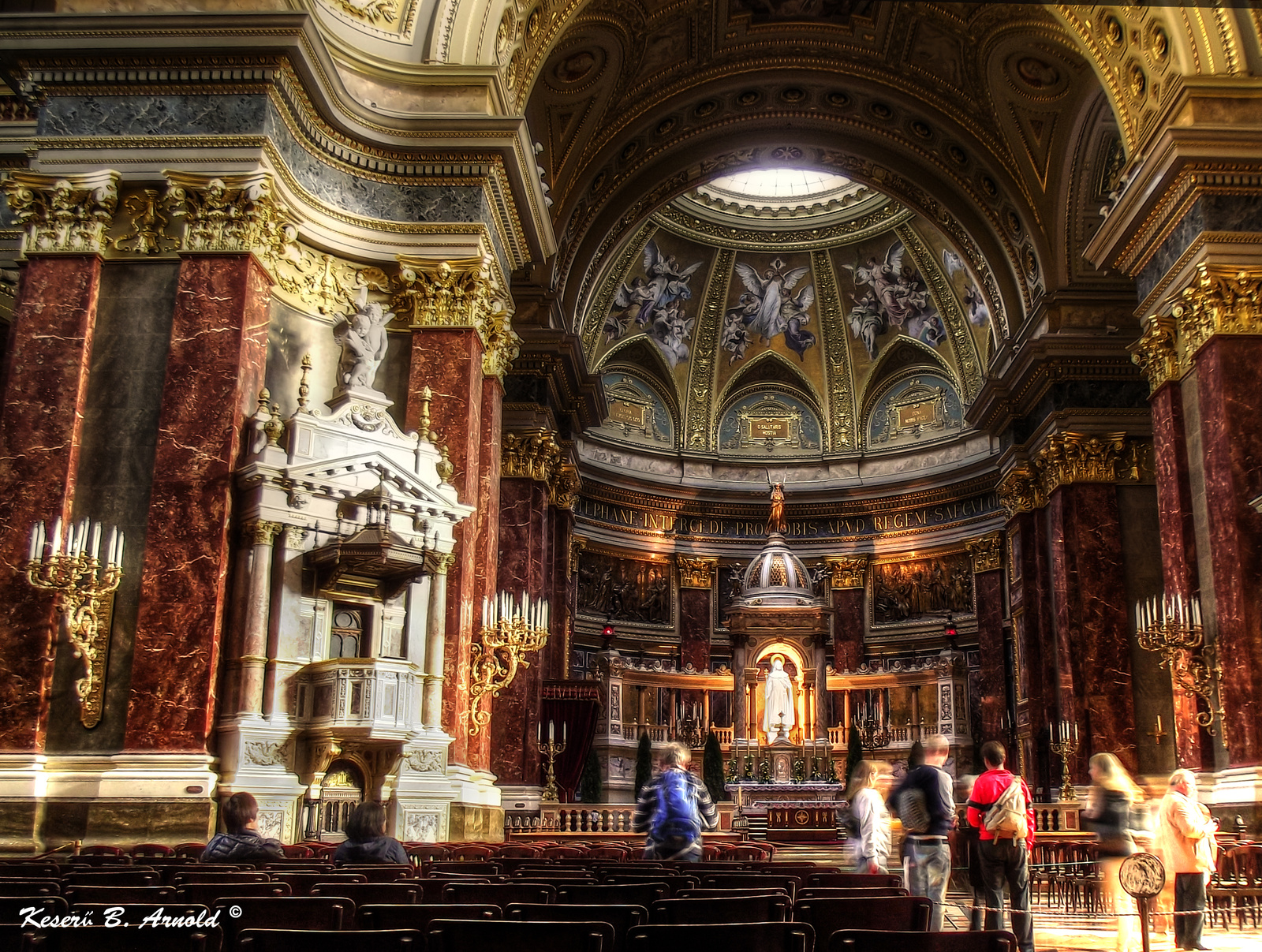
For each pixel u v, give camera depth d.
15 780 11.02
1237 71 15.05
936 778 7.94
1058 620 21.67
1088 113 21.06
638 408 33.84
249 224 12.47
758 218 32.78
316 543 12.35
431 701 12.94
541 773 21.83
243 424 12.23
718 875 6.41
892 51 22.78
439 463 13.41
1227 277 14.55
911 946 4.10
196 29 12.50
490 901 5.53
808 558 33.53
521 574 21.91
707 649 32.69
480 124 14.37
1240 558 13.84
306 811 11.77
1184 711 14.94
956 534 31.62
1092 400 21.67
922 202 26.08
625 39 20.94
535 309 22.83
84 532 11.34
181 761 11.08
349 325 13.55
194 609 11.54
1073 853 13.38
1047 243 22.69
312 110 13.66
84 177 12.54
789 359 34.75
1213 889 10.28
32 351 12.19
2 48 12.48
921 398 33.66
